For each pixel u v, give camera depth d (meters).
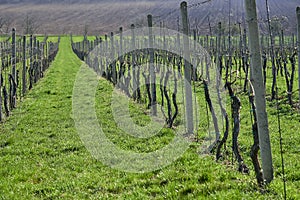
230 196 7.16
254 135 7.78
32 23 116.25
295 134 12.98
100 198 7.91
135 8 140.88
